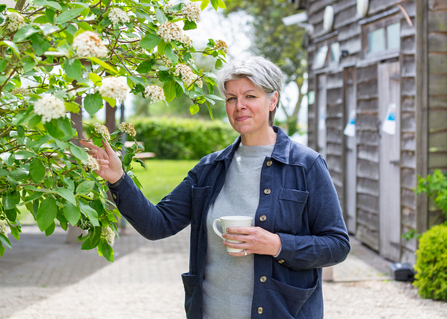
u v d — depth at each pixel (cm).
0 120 168
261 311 164
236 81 171
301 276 171
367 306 405
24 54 162
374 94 589
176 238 741
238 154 187
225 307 172
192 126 2133
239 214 174
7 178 153
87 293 454
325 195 171
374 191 595
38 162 151
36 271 530
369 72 602
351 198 683
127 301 432
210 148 2127
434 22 474
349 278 486
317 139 823
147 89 168
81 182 159
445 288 405
